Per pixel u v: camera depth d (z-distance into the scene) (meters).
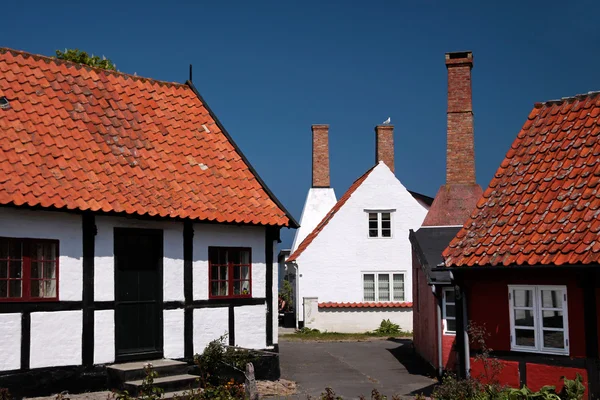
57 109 15.95
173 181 16.36
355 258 31.86
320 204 36.38
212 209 16.30
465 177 22.34
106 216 14.87
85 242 14.55
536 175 14.15
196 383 14.88
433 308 18.95
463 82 22.84
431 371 19.14
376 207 32.00
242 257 17.22
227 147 18.39
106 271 14.83
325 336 28.88
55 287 14.12
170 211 15.50
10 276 13.56
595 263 11.53
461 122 22.61
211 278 16.55
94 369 14.48
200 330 16.22
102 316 14.69
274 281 17.66
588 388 12.09
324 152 36.81
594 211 12.53
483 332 13.58
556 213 13.05
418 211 32.06
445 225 21.73
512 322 13.27
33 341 13.68
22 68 16.25
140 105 17.72
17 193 13.48
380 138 34.31
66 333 14.15
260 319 17.28
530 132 15.20
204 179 16.98
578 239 12.21
